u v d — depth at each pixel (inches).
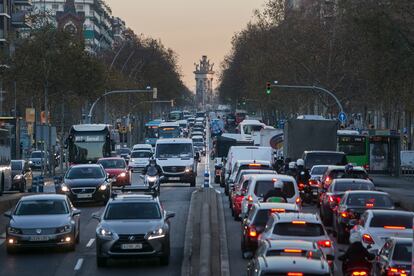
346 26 7180.1
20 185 4601.4
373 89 6702.8
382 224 1873.8
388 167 5807.1
